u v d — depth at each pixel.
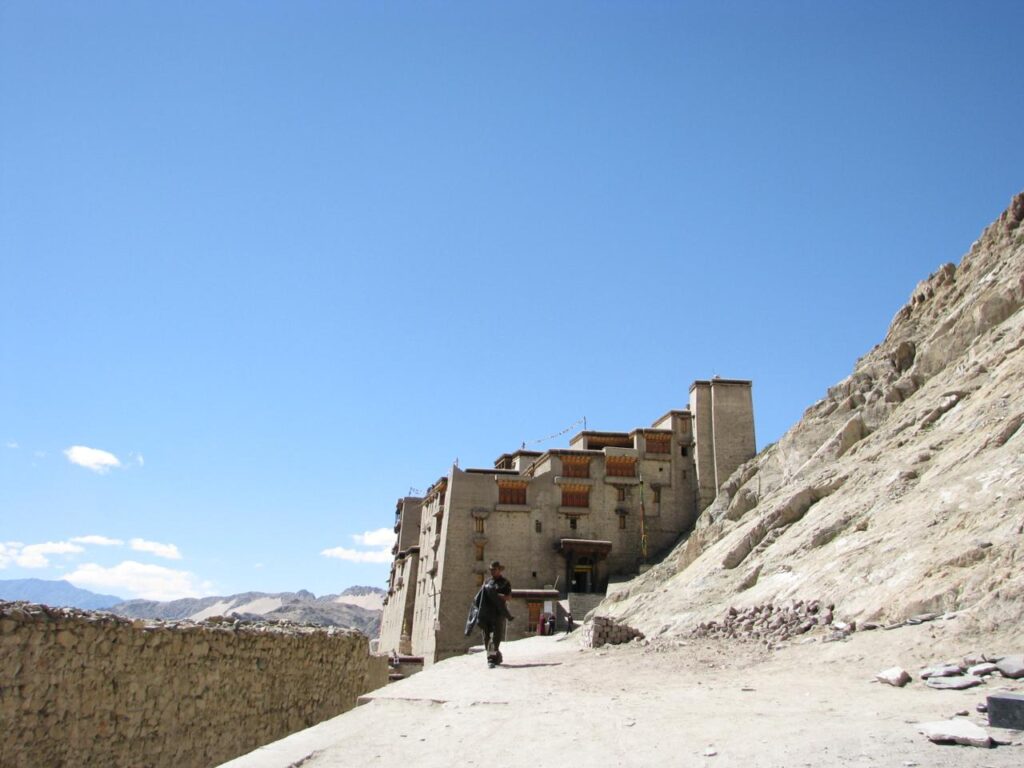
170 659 16.11
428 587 66.44
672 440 68.62
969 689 10.93
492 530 64.31
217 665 17.84
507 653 26.06
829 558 22.81
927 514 21.02
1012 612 13.80
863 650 14.98
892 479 25.78
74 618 13.66
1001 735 8.17
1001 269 36.94
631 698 12.40
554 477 66.25
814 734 8.83
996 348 30.84
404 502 87.94
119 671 14.59
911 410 33.28
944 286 43.34
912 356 40.91
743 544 31.45
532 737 9.75
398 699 12.96
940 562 17.61
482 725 10.66
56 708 13.08
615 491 66.88
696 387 68.75
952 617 14.84
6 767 12.02
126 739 14.60
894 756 7.70
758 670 15.28
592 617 24.92
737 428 66.56
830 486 30.61
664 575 48.09
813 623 18.88
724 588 28.31
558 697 12.78
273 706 20.47
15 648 12.41
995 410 24.95
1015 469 19.75
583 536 65.25
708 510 53.03
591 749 8.95
